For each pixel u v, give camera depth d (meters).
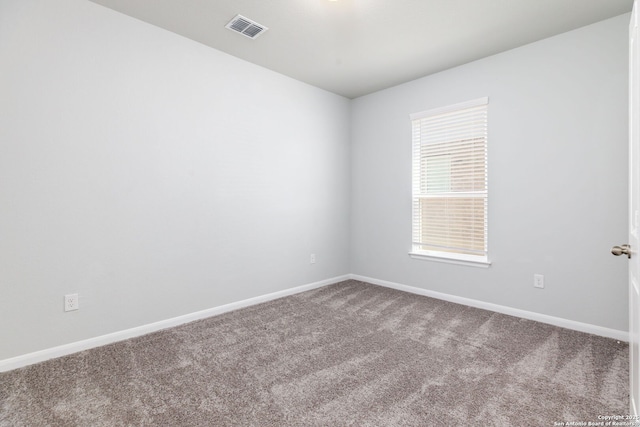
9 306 2.03
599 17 2.43
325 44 2.85
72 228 2.24
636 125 1.20
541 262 2.79
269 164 3.43
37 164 2.10
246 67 3.20
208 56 2.92
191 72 2.81
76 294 2.27
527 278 2.87
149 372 2.00
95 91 2.32
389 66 3.29
